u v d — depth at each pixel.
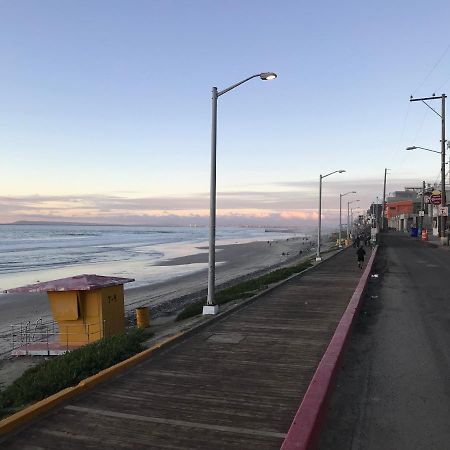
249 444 4.95
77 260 60.72
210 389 6.68
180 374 7.40
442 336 10.10
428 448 5.00
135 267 50.53
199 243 113.25
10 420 5.41
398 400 6.37
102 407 6.05
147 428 5.39
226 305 14.58
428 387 6.88
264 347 9.04
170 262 57.25
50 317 22.73
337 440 5.21
